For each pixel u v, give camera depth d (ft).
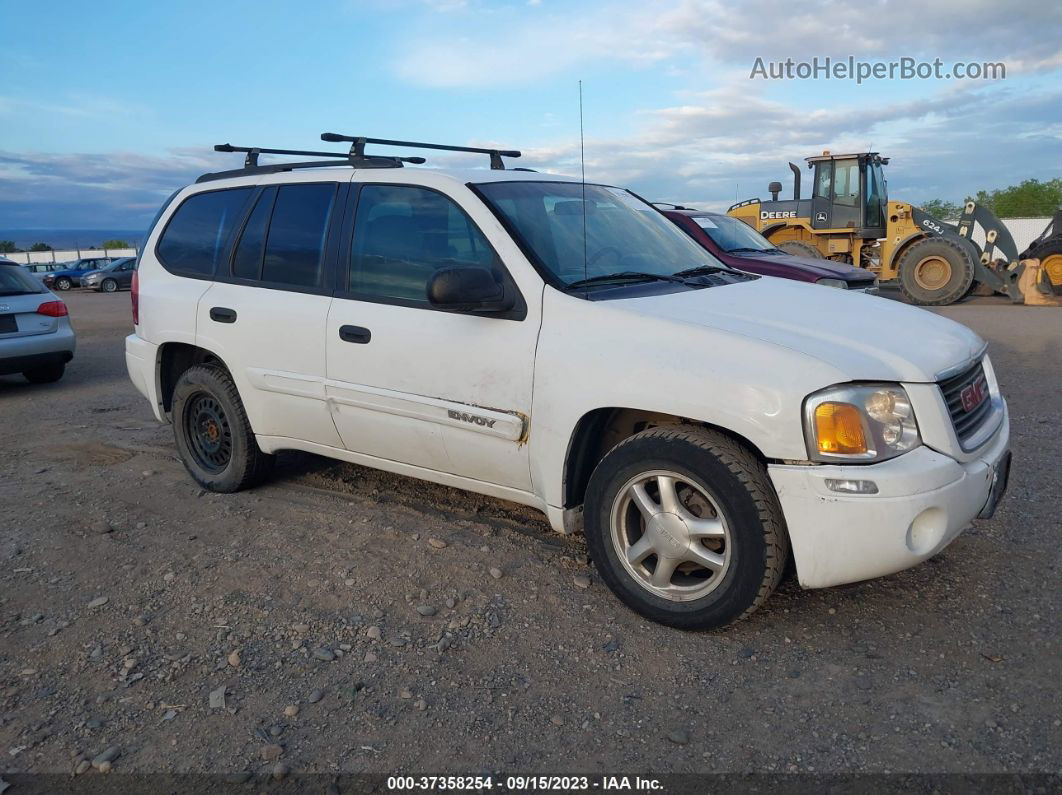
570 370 11.12
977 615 10.98
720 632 10.78
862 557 9.61
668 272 13.19
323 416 14.16
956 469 9.88
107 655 10.60
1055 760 8.17
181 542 14.08
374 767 8.44
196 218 16.62
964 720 8.84
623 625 11.07
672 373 10.32
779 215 61.77
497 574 12.48
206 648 10.72
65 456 19.48
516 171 14.17
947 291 52.31
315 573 12.76
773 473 9.78
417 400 12.68
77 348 42.14
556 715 9.21
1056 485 15.67
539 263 11.89
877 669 9.86
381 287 13.34
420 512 15.12
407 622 11.27
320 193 14.49
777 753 8.46
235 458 15.89
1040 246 52.34
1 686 9.96
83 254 221.05
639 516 11.37
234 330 15.12
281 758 8.59
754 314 11.18
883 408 9.73
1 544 14.10
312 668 10.21
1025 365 28.86
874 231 56.75
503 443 11.98
